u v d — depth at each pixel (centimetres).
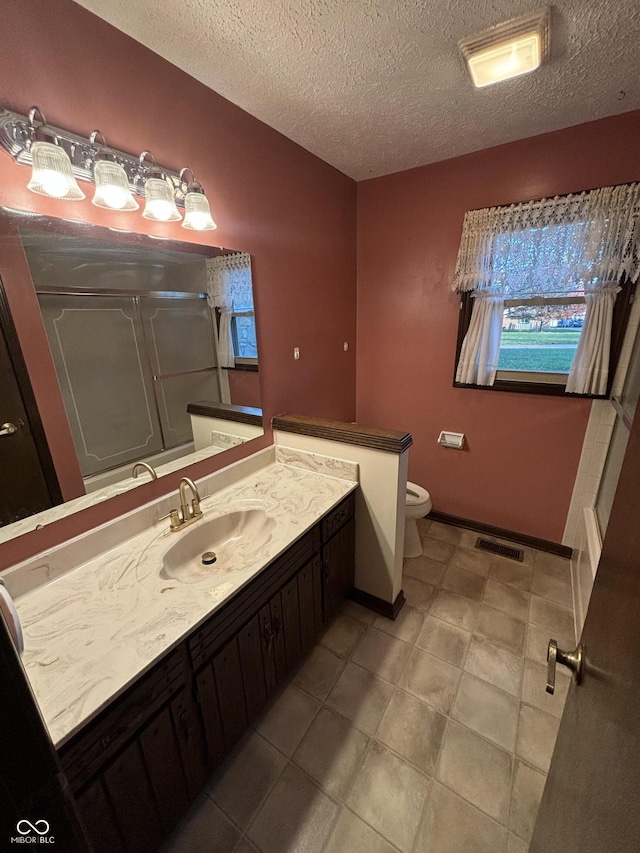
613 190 171
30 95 96
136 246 126
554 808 70
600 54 124
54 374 110
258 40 117
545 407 216
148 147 125
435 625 182
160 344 139
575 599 191
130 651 88
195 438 157
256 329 181
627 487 63
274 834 110
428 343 246
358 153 201
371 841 108
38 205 101
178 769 101
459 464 256
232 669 114
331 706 146
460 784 120
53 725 72
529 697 147
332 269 231
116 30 111
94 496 123
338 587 175
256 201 170
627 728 45
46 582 111
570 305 199
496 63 125
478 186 205
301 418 196
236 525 154
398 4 105
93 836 81
